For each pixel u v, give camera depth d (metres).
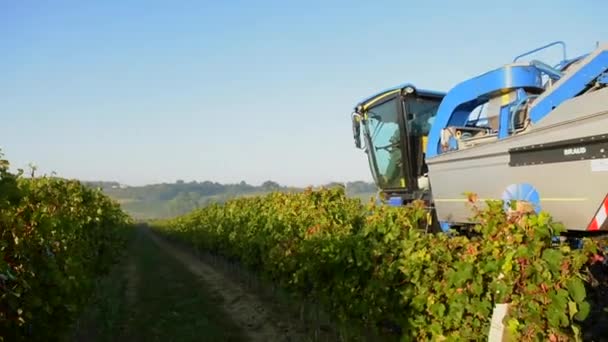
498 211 4.48
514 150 6.00
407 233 5.74
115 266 21.33
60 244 7.12
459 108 8.05
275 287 11.24
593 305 4.95
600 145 5.17
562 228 4.10
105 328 9.13
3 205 4.87
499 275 4.16
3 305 4.76
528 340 3.89
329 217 9.12
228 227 16.77
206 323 9.54
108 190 194.75
